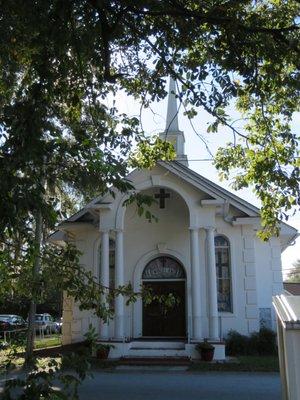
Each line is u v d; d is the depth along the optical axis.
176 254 21.86
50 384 4.38
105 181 5.54
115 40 7.83
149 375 16.14
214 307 19.67
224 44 7.07
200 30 7.23
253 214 21.55
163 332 21.28
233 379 15.36
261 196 10.81
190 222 20.36
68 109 8.52
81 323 21.39
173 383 14.54
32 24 6.13
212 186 20.75
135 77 9.15
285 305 3.99
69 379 4.57
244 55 7.11
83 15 6.49
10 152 4.86
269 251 22.81
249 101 10.58
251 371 16.89
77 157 5.20
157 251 22.00
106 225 20.64
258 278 22.53
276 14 8.14
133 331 21.25
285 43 6.80
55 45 6.27
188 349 19.09
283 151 10.54
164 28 7.15
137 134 9.20
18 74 8.56
